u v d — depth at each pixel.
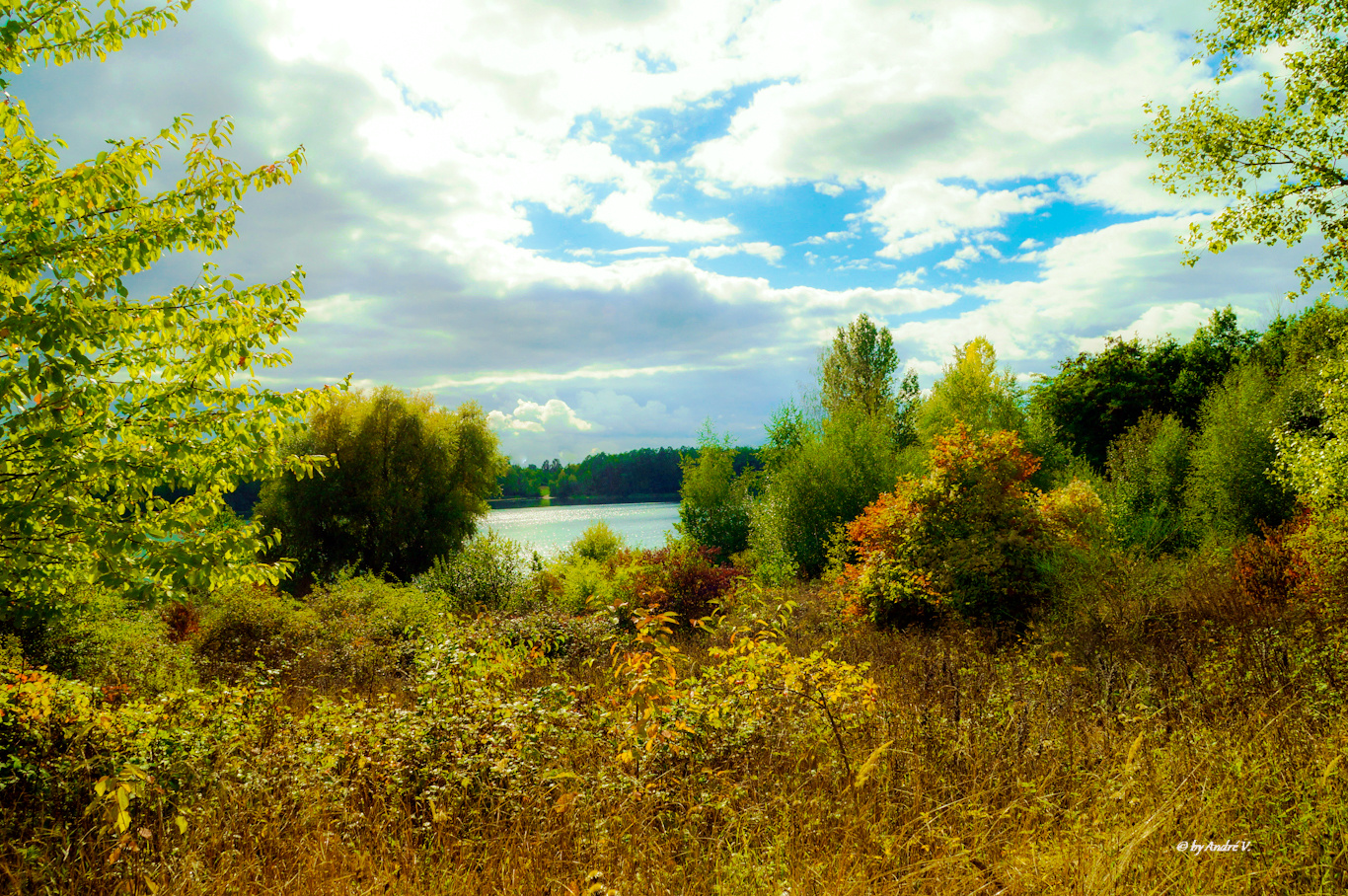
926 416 25.11
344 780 4.19
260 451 5.21
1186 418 25.09
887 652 7.95
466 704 4.96
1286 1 9.72
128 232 4.74
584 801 3.78
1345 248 9.73
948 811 3.39
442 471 26.55
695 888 3.01
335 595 13.48
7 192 4.45
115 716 4.50
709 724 4.33
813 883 2.88
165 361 4.89
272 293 5.16
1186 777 3.34
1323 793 3.09
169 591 4.54
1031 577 9.33
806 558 17.44
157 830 3.57
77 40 5.05
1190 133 10.81
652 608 4.99
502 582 15.52
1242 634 6.57
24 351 4.19
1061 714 4.46
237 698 5.27
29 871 3.11
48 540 4.48
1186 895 2.52
